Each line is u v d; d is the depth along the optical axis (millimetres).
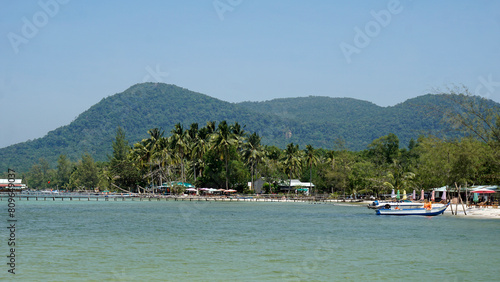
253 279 35625
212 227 70000
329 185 173875
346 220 83312
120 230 64875
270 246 50969
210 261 42156
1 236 57406
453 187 110812
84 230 64562
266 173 186125
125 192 189375
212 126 167250
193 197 150375
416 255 45781
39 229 65312
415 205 99625
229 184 164750
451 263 42094
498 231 65000
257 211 105812
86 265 39938
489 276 37281
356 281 35469
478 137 82250
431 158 103125
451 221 81188
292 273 37688
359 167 158125
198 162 170500
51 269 38281
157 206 122875
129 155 185625
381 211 94062
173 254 45500
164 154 159750
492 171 93188
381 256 45281
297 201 153375
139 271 37938
